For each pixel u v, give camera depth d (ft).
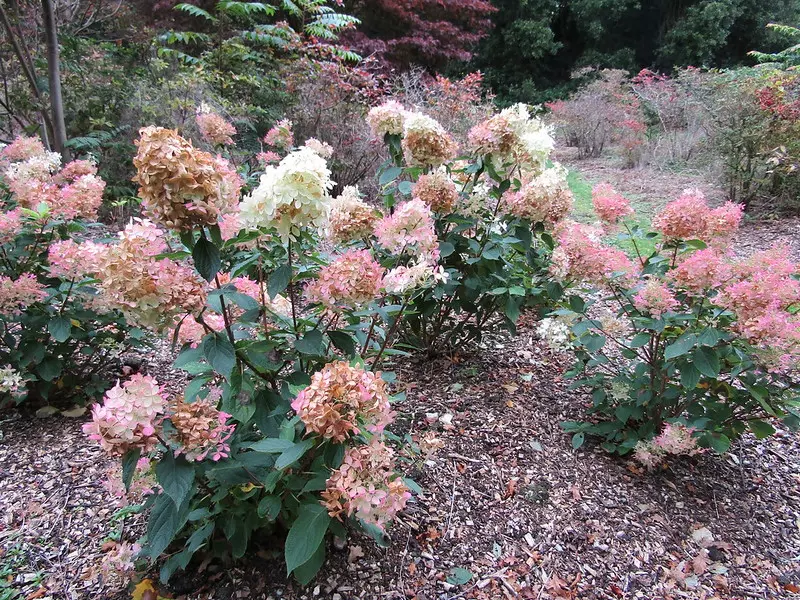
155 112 16.33
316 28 25.55
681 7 50.24
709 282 6.06
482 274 8.73
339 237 6.26
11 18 16.81
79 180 8.03
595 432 7.61
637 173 25.66
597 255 7.07
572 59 55.31
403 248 6.06
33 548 5.71
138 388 3.91
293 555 4.33
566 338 7.93
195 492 4.72
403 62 31.19
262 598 5.13
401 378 9.28
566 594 5.57
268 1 28.09
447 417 8.20
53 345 8.04
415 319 9.25
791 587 5.86
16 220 7.13
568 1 53.11
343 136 19.08
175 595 5.12
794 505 7.04
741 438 8.32
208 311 4.92
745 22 49.24
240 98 20.42
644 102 31.19
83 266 6.40
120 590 5.22
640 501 6.89
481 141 8.35
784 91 19.53
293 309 5.14
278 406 4.93
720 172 21.45
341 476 4.16
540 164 8.57
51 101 14.42
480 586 5.56
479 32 35.35
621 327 7.47
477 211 8.84
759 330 5.55
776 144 18.61
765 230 17.78
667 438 6.70
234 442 4.99
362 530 5.42
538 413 8.44
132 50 21.08
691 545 6.35
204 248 4.12
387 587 5.42
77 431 7.75
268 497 4.72
